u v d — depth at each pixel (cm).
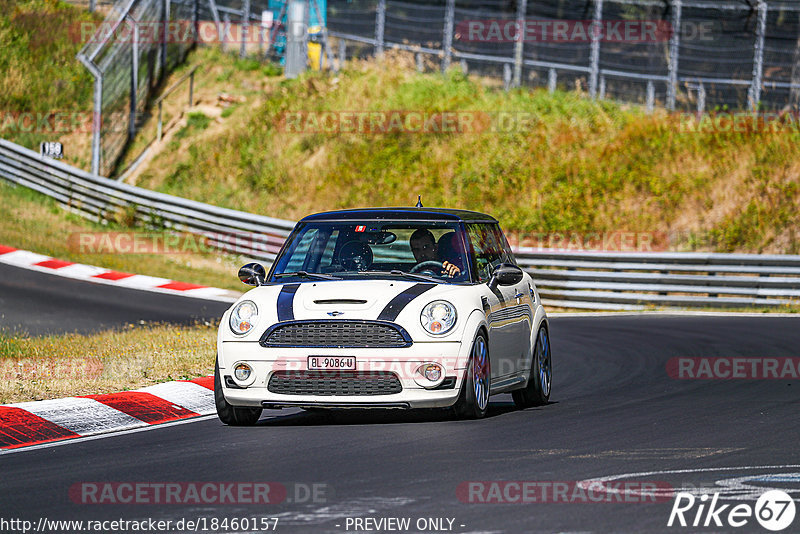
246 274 3522
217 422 3397
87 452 2878
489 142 10862
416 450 2761
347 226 3569
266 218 8962
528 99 11650
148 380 4069
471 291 3316
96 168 10331
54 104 12119
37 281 7738
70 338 5412
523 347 3666
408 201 10288
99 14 13550
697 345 5475
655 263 7825
